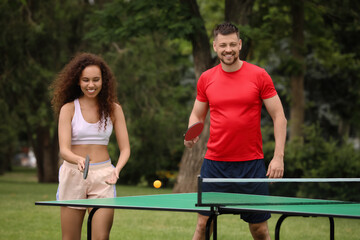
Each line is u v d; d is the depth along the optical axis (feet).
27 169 215.92
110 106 18.89
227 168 19.85
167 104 89.76
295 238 32.07
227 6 54.29
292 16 75.82
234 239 31.35
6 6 73.20
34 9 82.53
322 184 52.90
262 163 19.94
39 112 81.92
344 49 74.69
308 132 59.57
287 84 80.84
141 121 86.43
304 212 14.12
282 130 19.31
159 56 87.25
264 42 76.02
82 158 17.81
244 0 53.52
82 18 85.40
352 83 93.91
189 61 109.19
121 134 19.38
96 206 15.49
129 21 53.83
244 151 19.61
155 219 40.14
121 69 80.23
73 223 18.29
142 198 18.48
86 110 18.83
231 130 19.47
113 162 81.61
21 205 48.52
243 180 15.35
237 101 19.38
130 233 33.27
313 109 99.96
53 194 62.75
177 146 89.76
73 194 18.49
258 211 14.48
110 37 55.67
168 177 93.35
